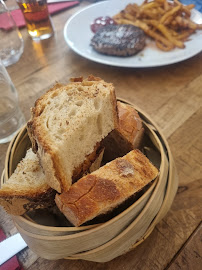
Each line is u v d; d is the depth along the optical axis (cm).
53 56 36
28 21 38
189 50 32
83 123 16
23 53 37
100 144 19
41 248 15
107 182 15
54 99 19
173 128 26
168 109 27
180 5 35
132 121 19
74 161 17
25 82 32
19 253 18
